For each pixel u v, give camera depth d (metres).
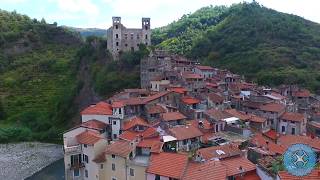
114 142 91.19
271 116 116.75
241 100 128.75
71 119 179.62
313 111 131.25
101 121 107.31
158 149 79.00
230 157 76.75
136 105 113.31
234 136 98.94
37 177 113.00
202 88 138.38
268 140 94.69
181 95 122.81
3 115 197.75
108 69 186.62
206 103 120.06
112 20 196.38
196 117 111.62
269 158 75.00
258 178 70.12
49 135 163.62
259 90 145.38
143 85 165.00
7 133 164.50
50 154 138.62
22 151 143.38
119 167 83.94
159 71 161.75
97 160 88.69
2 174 116.38
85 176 93.50
